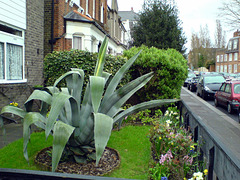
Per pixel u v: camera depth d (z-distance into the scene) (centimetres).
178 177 352
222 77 1878
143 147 533
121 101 416
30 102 376
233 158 210
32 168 396
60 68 883
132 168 418
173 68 930
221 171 249
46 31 1154
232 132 831
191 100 1728
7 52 817
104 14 2253
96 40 1432
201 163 366
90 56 873
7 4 783
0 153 470
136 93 975
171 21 2684
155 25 2689
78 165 403
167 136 430
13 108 375
